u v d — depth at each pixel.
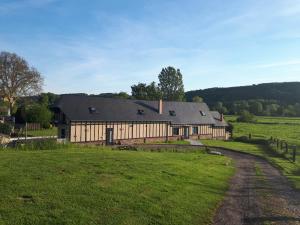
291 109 122.94
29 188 11.44
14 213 9.21
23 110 60.19
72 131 39.66
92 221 9.38
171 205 11.66
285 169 25.42
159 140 50.28
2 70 63.50
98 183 12.98
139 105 50.34
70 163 16.66
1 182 11.88
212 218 11.41
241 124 84.44
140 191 12.71
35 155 18.95
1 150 22.30
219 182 17.38
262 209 13.11
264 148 43.56
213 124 58.28
